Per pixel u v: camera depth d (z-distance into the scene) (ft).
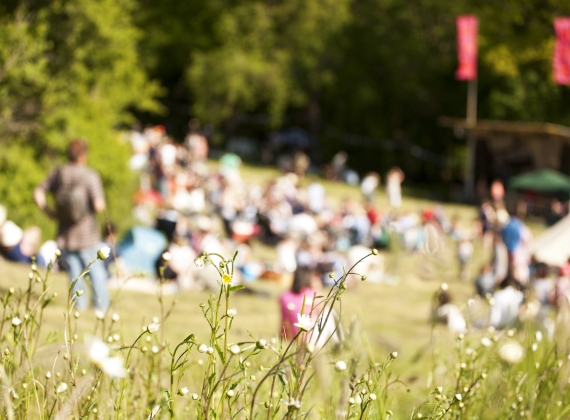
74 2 59.00
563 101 165.37
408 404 12.66
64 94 57.11
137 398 10.43
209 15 189.88
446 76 184.96
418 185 187.83
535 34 124.57
